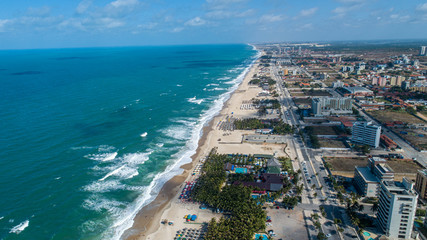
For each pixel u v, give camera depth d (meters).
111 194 173.62
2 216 150.88
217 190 169.75
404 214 127.38
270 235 137.25
